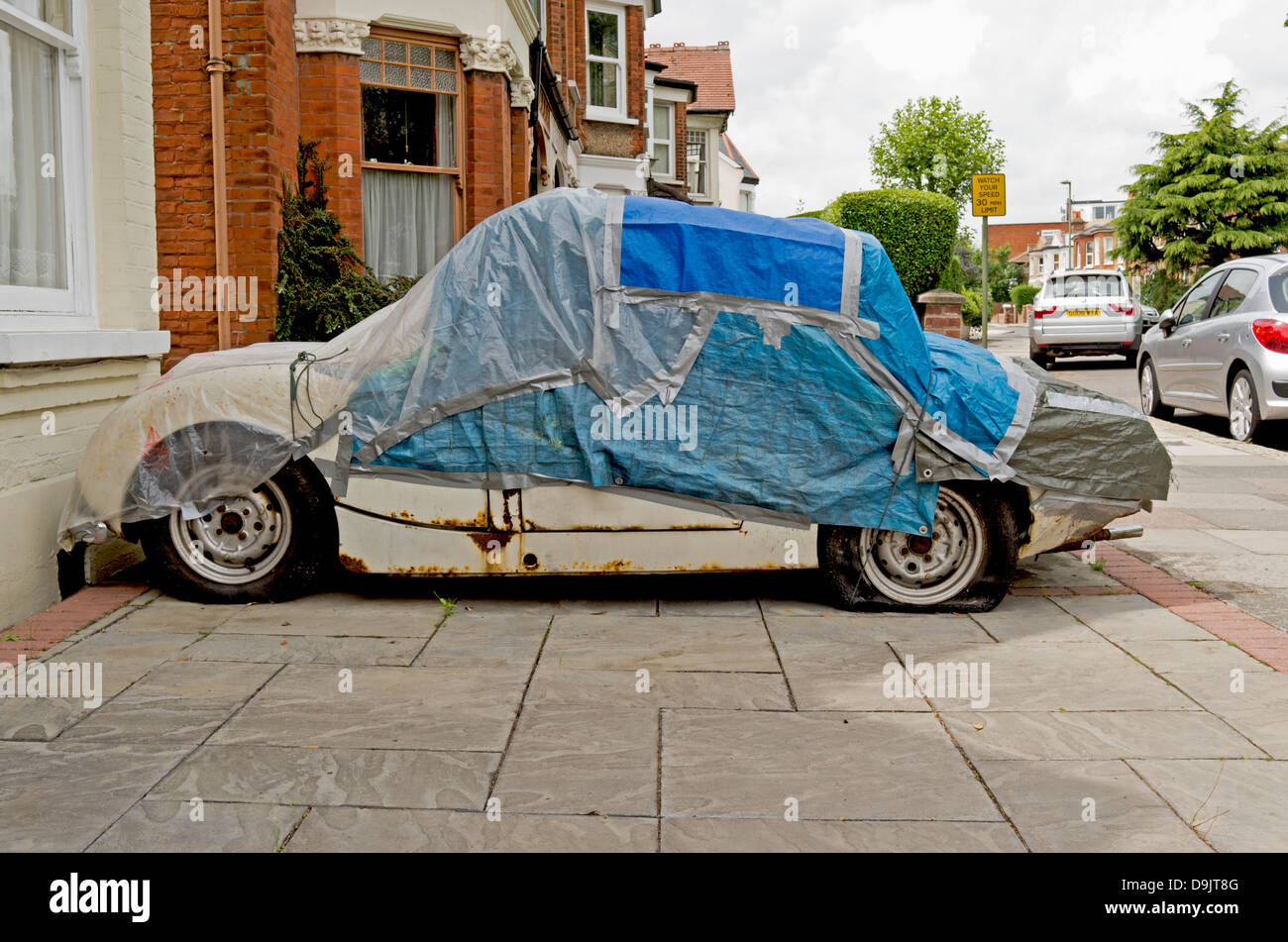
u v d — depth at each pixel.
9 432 5.01
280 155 9.30
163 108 8.75
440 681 4.37
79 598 5.44
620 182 24.50
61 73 5.75
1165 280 38.50
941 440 5.08
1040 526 5.29
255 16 8.75
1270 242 36.56
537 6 16.41
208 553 5.34
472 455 5.08
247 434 5.13
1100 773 3.59
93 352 5.53
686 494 5.10
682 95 31.28
